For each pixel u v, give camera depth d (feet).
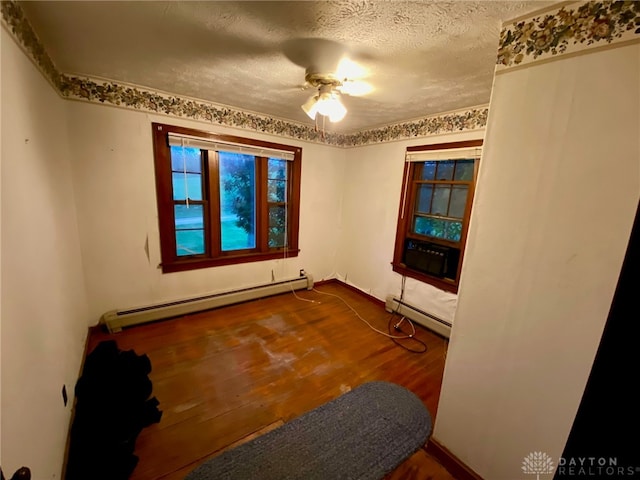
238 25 4.38
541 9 3.51
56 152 6.20
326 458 4.27
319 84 6.19
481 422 4.54
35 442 3.43
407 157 10.19
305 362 7.78
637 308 2.95
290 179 11.90
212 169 9.75
